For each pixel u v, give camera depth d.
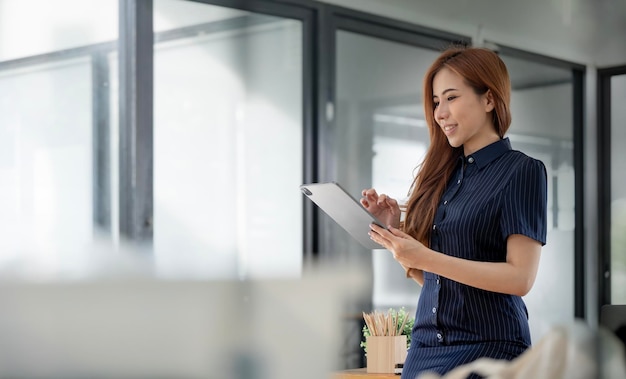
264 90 5.11
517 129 6.60
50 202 4.46
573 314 6.96
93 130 4.55
